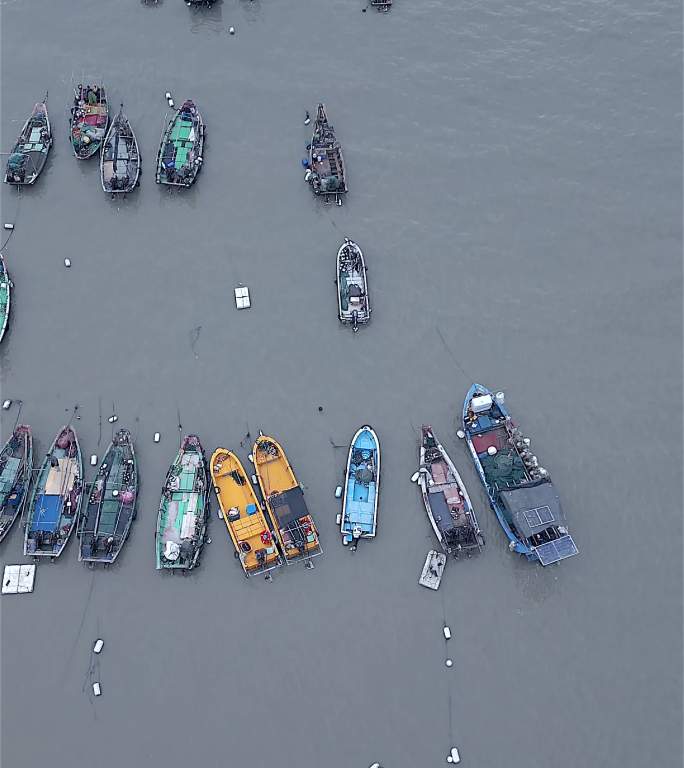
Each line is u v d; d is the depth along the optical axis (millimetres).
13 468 60156
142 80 78188
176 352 66500
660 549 59750
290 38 81375
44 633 56906
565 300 69250
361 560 59000
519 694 55625
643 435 63812
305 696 55656
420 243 71125
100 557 57719
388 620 57531
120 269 69812
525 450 60688
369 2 82938
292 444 62938
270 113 76750
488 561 59062
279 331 67375
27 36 81125
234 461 60781
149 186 72688
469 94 78438
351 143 75438
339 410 64375
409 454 62469
